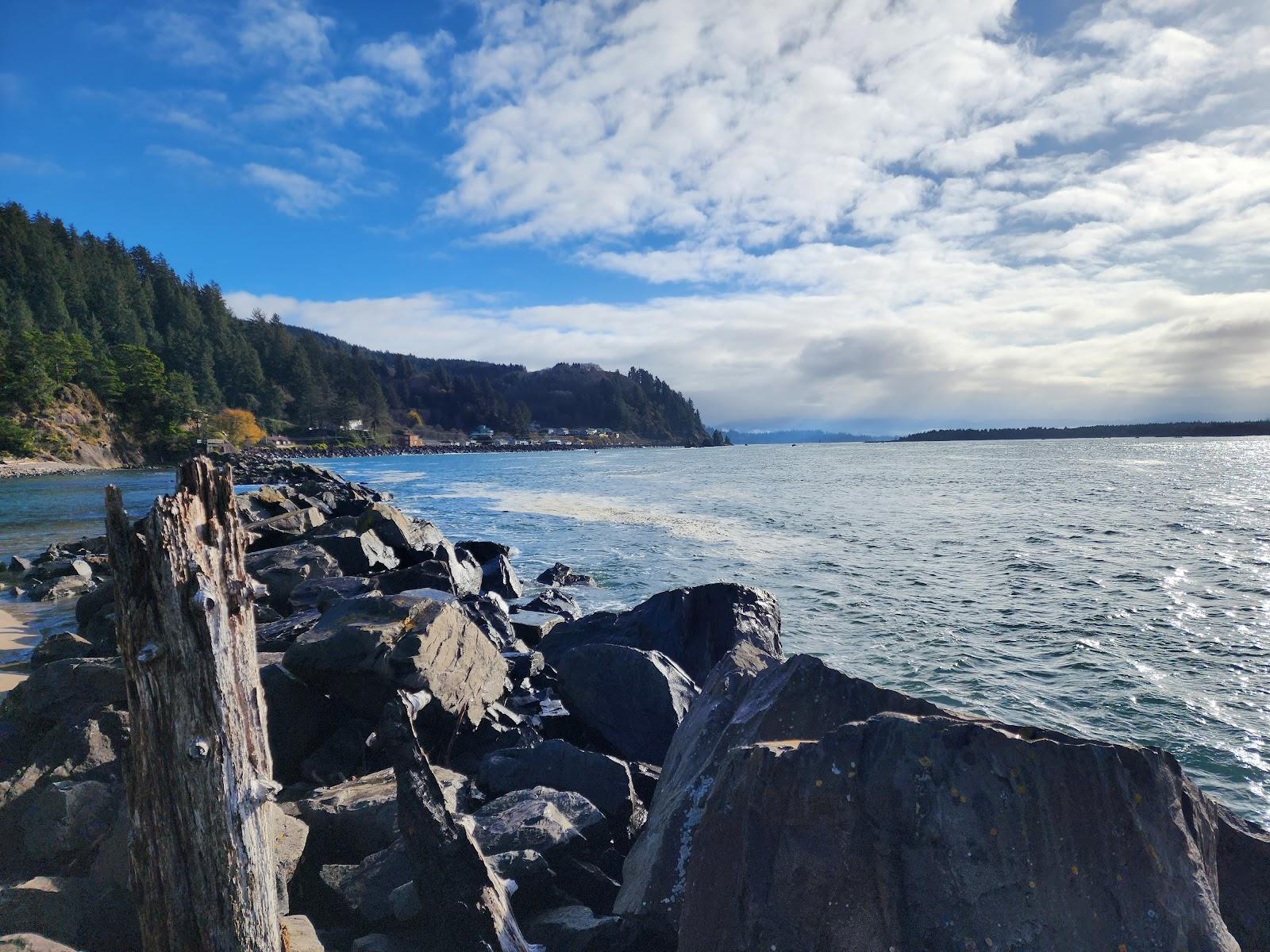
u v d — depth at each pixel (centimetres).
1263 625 1423
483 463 11638
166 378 13012
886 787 324
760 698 471
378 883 448
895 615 1541
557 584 1911
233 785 300
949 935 296
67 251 15262
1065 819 314
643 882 429
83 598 1230
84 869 475
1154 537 2558
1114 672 1176
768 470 7919
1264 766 858
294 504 2627
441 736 747
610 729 804
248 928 301
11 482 6209
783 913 320
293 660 725
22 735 654
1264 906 358
